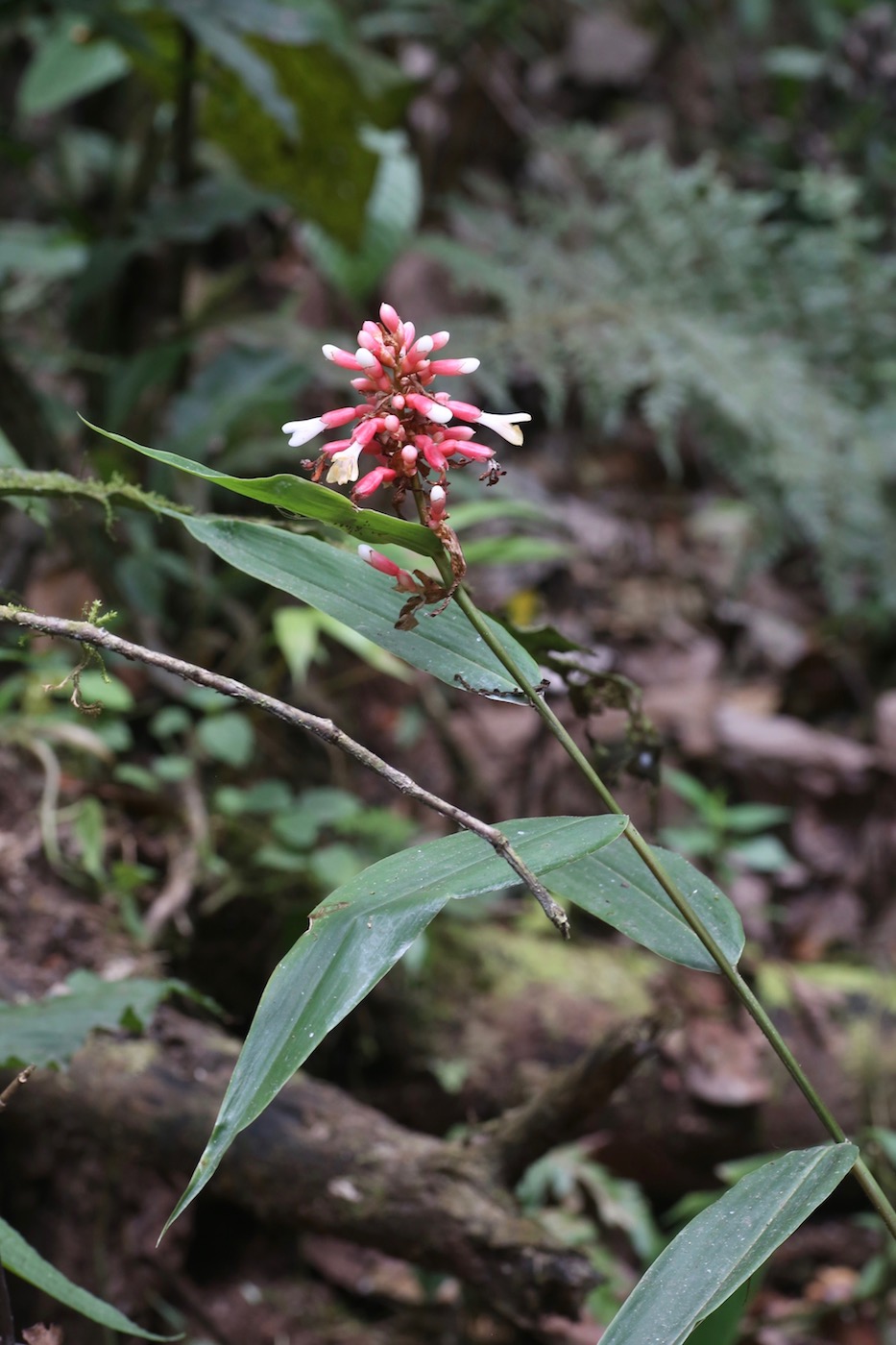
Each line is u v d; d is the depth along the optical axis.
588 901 1.00
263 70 1.54
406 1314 1.50
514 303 2.15
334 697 1.99
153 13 1.79
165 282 1.96
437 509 0.92
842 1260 1.63
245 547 0.98
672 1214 1.50
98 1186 1.32
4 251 2.00
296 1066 0.86
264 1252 1.51
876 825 2.00
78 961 1.38
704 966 0.98
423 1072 1.54
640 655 2.27
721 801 1.78
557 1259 1.18
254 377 1.80
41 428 1.63
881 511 2.18
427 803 0.91
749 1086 1.56
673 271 2.27
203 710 1.75
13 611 0.93
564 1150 1.51
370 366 0.92
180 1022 1.27
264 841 1.62
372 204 2.10
